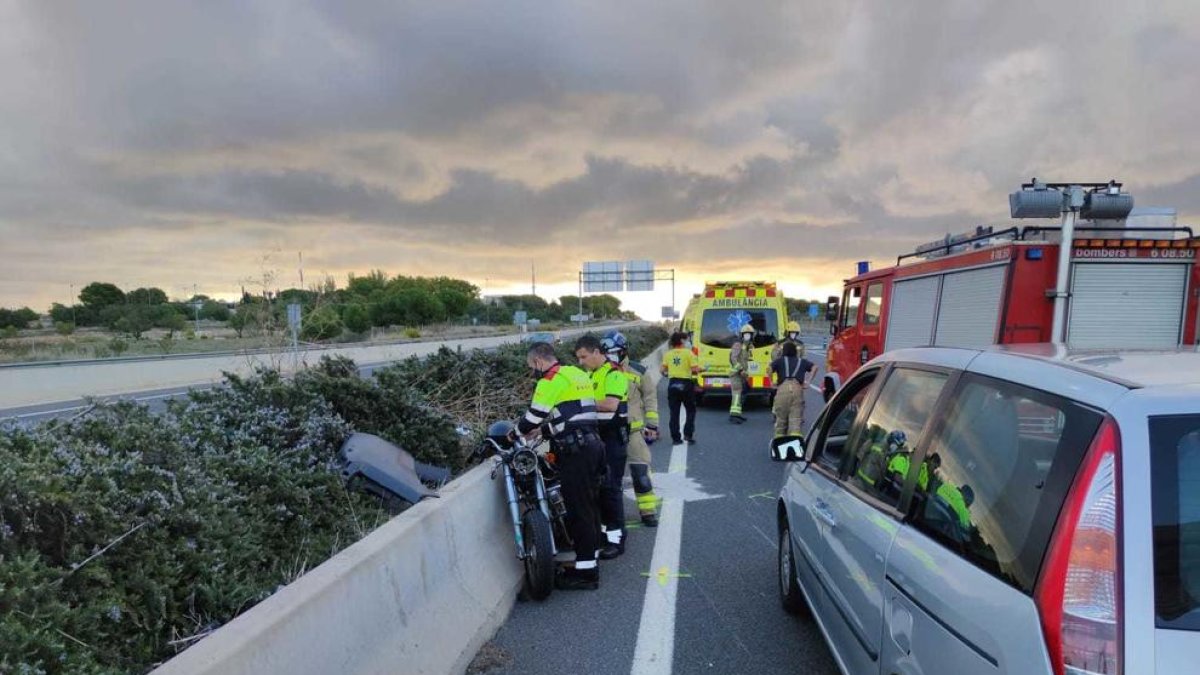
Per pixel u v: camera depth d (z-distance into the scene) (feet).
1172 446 5.48
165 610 9.19
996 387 7.48
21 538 8.54
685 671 11.92
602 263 172.14
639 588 15.78
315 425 16.07
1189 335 24.81
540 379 15.78
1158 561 5.17
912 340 32.99
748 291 47.73
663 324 195.83
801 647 12.79
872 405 10.78
